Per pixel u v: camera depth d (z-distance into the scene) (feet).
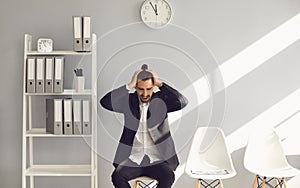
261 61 13.33
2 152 13.50
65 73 13.29
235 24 13.29
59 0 13.29
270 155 12.82
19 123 13.47
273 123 13.41
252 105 13.39
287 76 13.33
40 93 12.26
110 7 13.29
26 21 13.33
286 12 13.26
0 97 13.44
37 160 13.52
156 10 13.12
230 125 13.41
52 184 13.56
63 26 13.32
